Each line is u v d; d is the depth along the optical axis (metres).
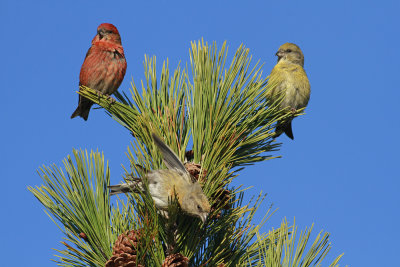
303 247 5.27
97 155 5.72
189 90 6.52
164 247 5.50
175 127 6.31
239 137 6.49
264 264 5.55
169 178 5.52
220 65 6.50
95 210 5.54
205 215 5.23
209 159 5.89
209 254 5.67
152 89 6.67
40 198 5.51
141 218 5.40
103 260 5.39
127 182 5.48
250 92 6.49
